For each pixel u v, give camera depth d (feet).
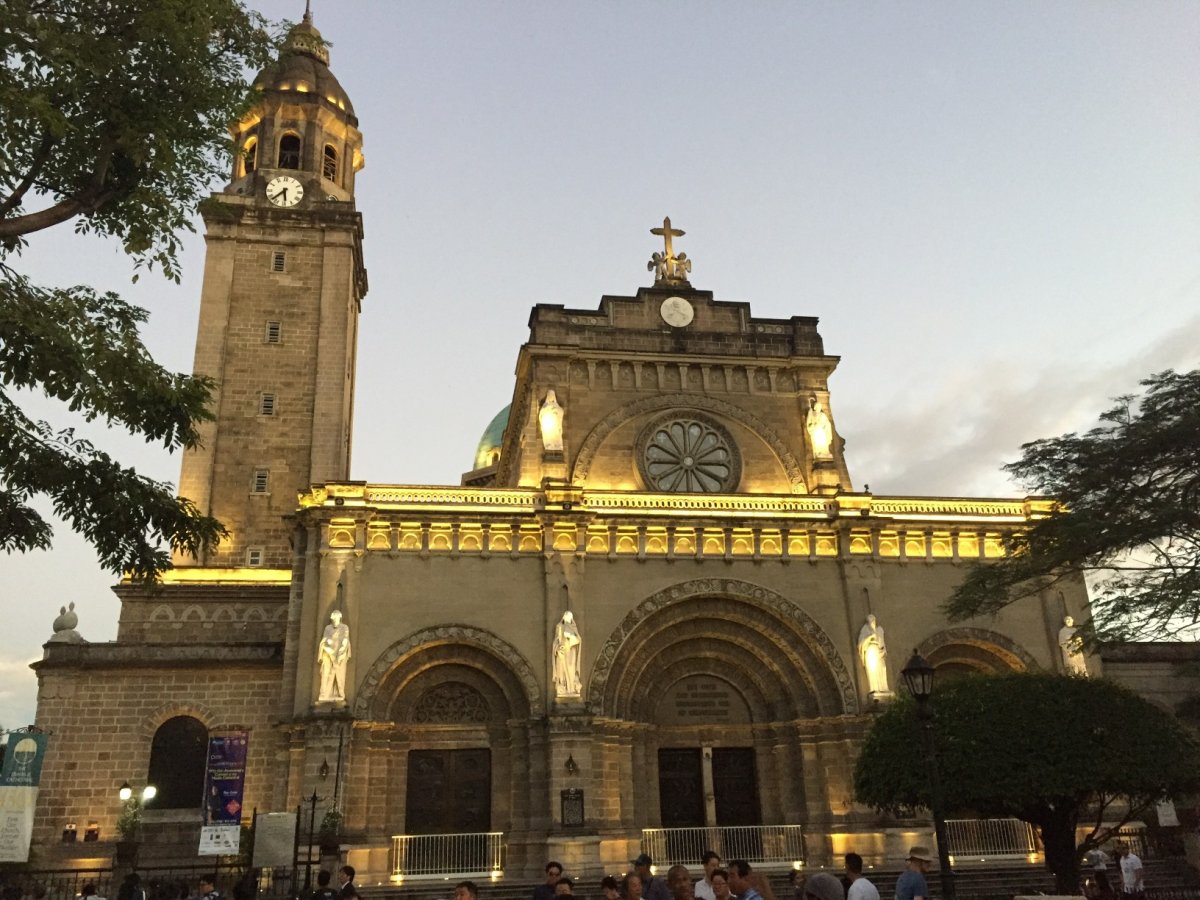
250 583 144.97
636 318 142.20
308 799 103.55
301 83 189.26
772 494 128.88
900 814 107.55
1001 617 127.65
